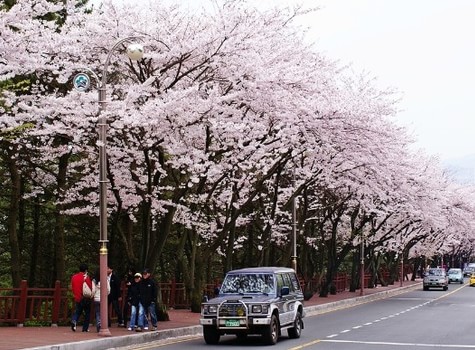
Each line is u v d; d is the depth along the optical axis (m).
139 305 21.05
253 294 20.31
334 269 47.44
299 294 22.56
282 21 26.03
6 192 34.28
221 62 22.61
